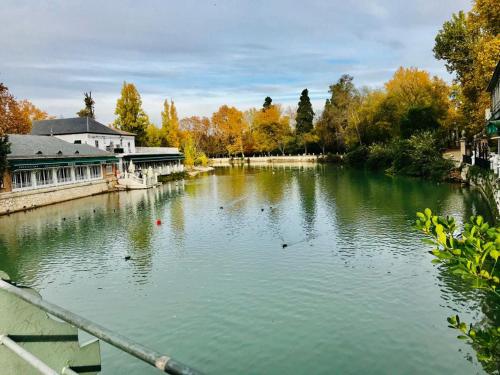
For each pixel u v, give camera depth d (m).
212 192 47.03
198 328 12.91
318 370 10.48
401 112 68.81
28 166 39.03
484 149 36.78
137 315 14.03
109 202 41.97
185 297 15.28
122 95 82.25
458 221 24.47
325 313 13.38
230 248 21.50
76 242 24.66
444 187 39.00
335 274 16.67
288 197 39.00
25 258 21.59
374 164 68.06
